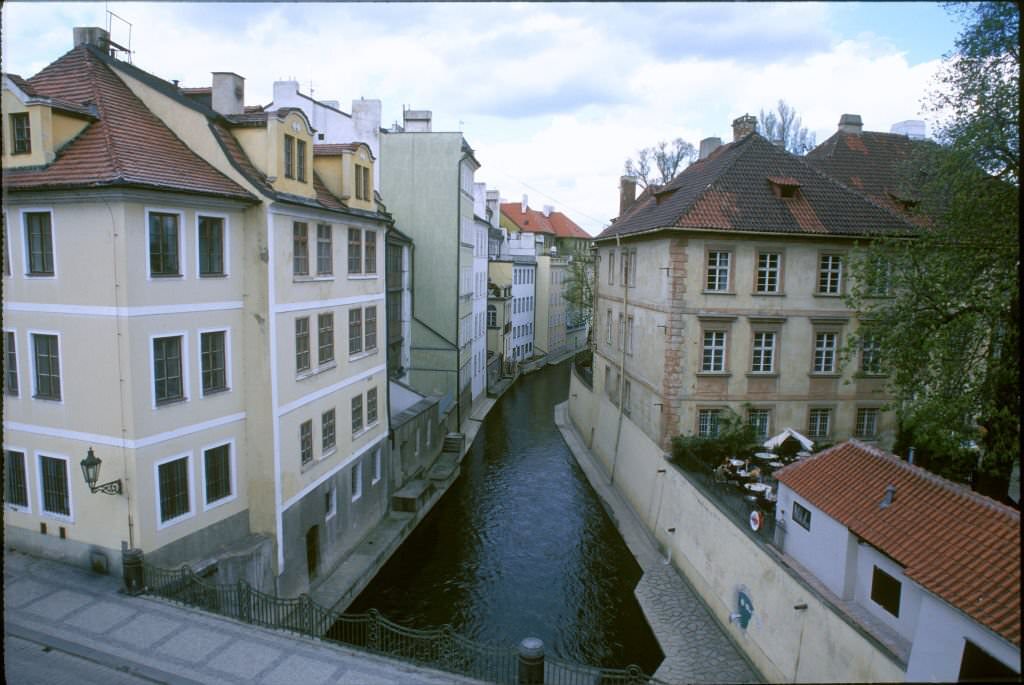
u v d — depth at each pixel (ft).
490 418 149.28
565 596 69.31
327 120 123.24
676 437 79.77
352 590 67.26
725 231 76.23
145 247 49.57
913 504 46.68
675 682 53.47
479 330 162.09
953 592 36.99
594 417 123.24
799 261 79.15
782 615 51.60
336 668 45.57
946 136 55.52
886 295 79.25
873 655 41.29
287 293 60.39
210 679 42.52
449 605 67.36
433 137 124.57
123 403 49.32
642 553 78.59
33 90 49.93
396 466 89.86
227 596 52.70
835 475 53.83
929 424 53.06
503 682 47.24
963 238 53.83
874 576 46.91
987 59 51.31
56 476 53.16
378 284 82.64
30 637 44.34
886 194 91.86
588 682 51.47
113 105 54.54
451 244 125.39
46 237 50.67
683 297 78.28
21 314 52.08
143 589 50.31
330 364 69.31
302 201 61.05
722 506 63.52
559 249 334.65
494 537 84.07
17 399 53.26
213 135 56.90
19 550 55.11
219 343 56.59
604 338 117.39
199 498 54.85
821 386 81.15
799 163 85.05
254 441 58.85
